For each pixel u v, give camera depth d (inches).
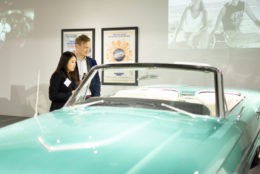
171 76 85.6
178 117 66.0
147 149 45.0
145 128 55.5
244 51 174.6
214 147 48.8
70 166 39.6
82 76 146.5
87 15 211.6
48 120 64.2
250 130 72.7
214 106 71.6
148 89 101.9
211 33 180.9
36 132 54.7
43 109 230.1
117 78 166.2
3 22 236.8
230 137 56.7
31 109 235.0
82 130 54.2
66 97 121.5
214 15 179.2
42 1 222.8
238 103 91.0
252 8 170.2
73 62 123.2
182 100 80.5
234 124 66.4
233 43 176.2
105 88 172.7
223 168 45.2
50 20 222.1
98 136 50.3
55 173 38.2
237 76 177.3
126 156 42.3
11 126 61.7
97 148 45.1
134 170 38.3
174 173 38.3
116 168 38.7
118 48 204.5
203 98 80.0
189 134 53.4
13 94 239.3
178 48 189.6
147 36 197.0
